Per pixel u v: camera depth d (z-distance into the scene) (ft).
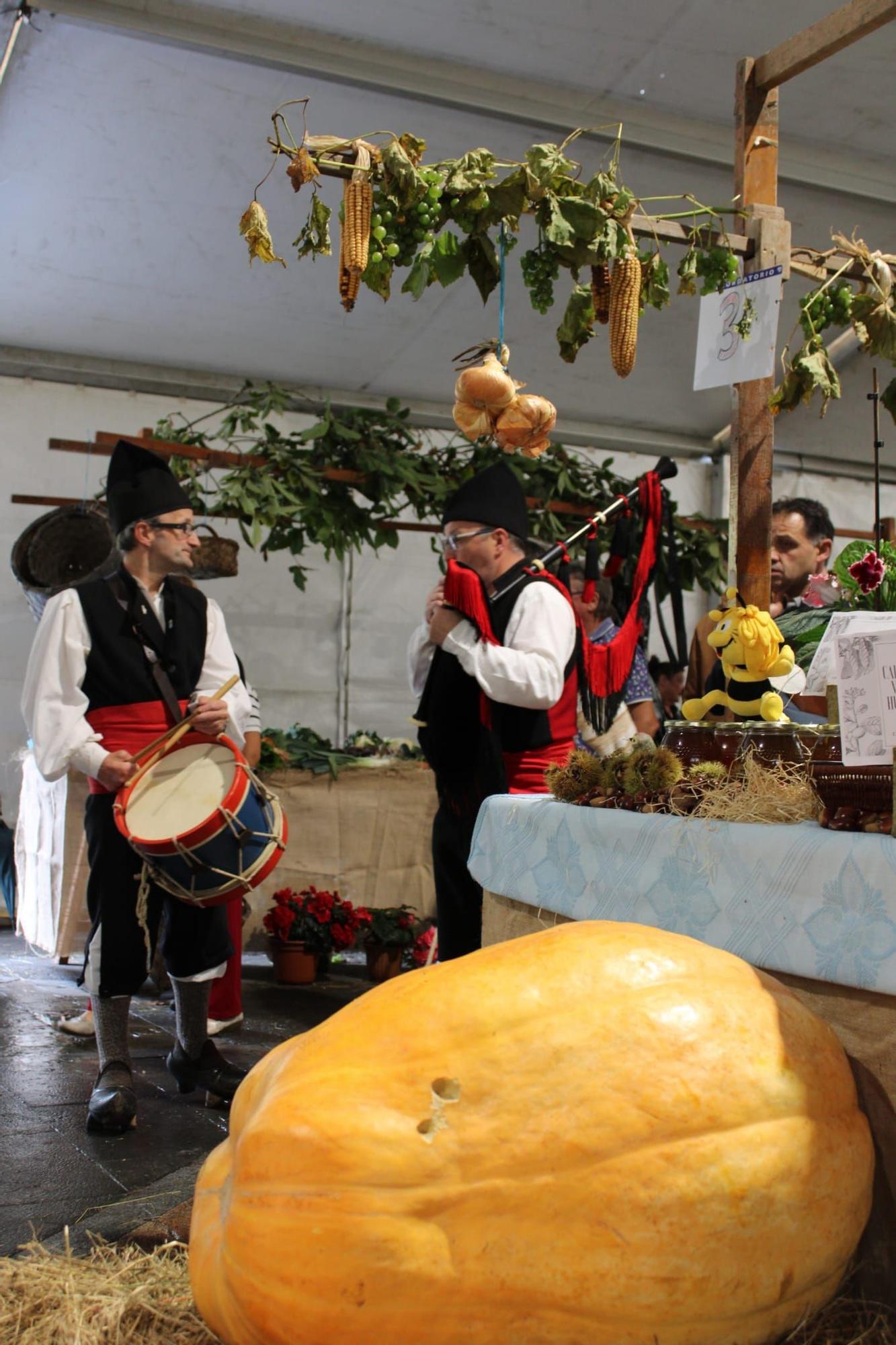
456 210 6.78
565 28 14.71
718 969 3.79
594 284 7.34
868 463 25.36
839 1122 3.61
